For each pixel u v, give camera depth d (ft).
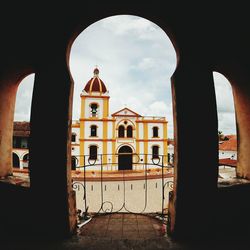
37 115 11.40
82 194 49.83
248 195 12.57
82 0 11.25
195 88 11.51
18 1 10.52
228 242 11.05
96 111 107.24
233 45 12.14
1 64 12.10
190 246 10.72
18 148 108.27
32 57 11.94
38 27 11.58
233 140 112.98
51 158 11.27
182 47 11.61
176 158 11.58
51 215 11.37
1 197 11.97
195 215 11.39
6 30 11.41
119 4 11.60
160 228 13.82
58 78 11.53
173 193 12.17
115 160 101.91
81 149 101.50
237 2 10.50
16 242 10.90
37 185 11.33
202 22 11.55
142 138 106.32
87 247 10.61
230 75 14.19
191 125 11.36
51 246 10.61
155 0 11.24
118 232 13.15
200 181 11.32
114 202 43.57
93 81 112.06
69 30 11.55
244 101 13.88
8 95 13.64
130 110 106.73
